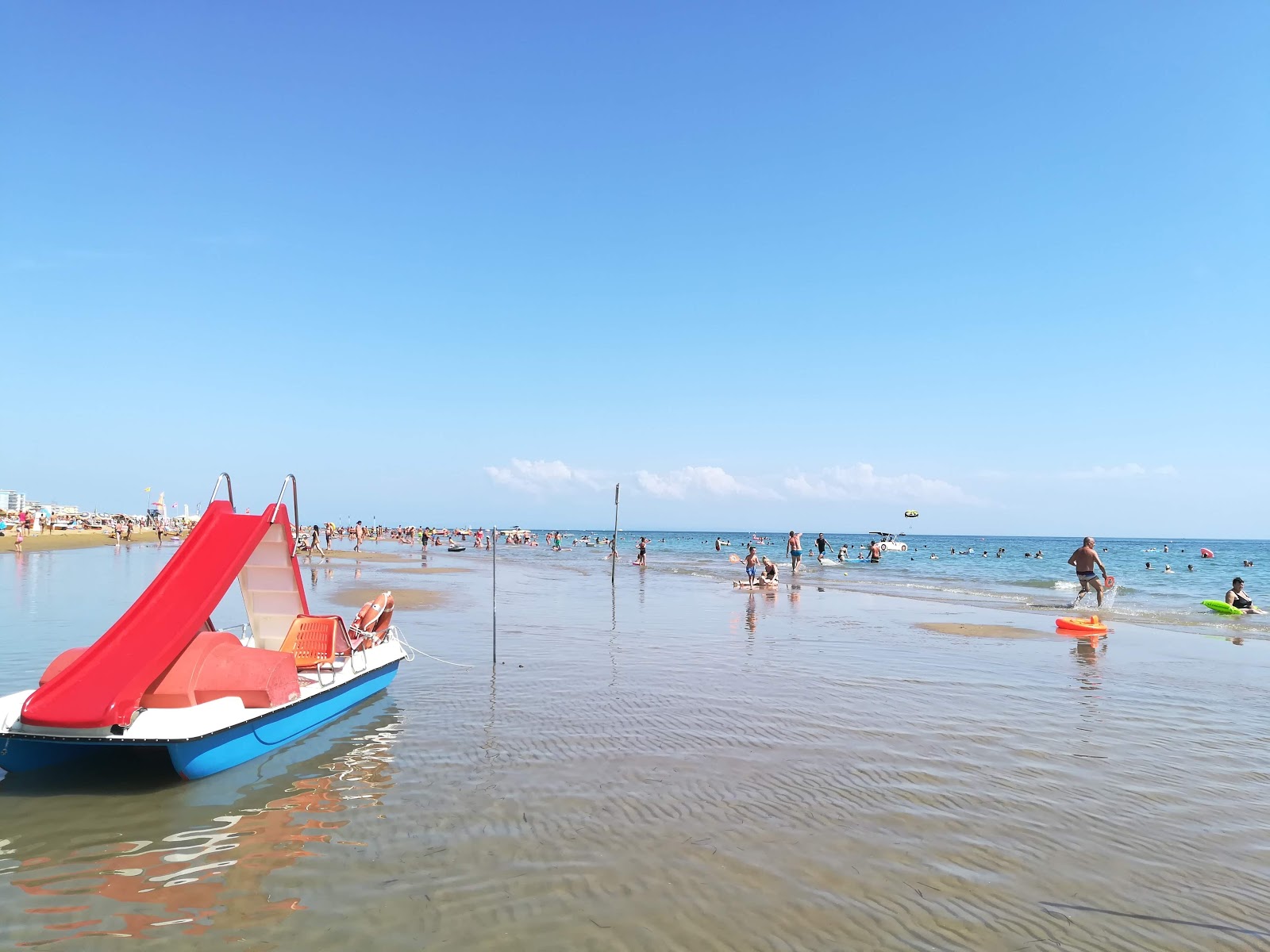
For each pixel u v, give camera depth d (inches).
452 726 377.4
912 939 188.1
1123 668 532.7
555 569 1723.7
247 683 316.2
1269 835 253.4
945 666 535.2
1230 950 184.4
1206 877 222.5
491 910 200.7
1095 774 311.7
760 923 194.7
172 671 303.9
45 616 716.0
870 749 342.0
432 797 282.4
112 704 275.9
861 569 1813.5
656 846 239.5
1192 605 1002.1
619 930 191.2
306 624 418.6
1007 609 906.1
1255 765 324.5
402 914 198.7
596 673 502.9
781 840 245.0
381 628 469.4
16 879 218.2
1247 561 2407.7
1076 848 241.4
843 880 218.5
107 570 1346.0
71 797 281.4
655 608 893.8
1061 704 426.6
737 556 2064.5
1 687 428.8
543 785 293.9
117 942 185.8
